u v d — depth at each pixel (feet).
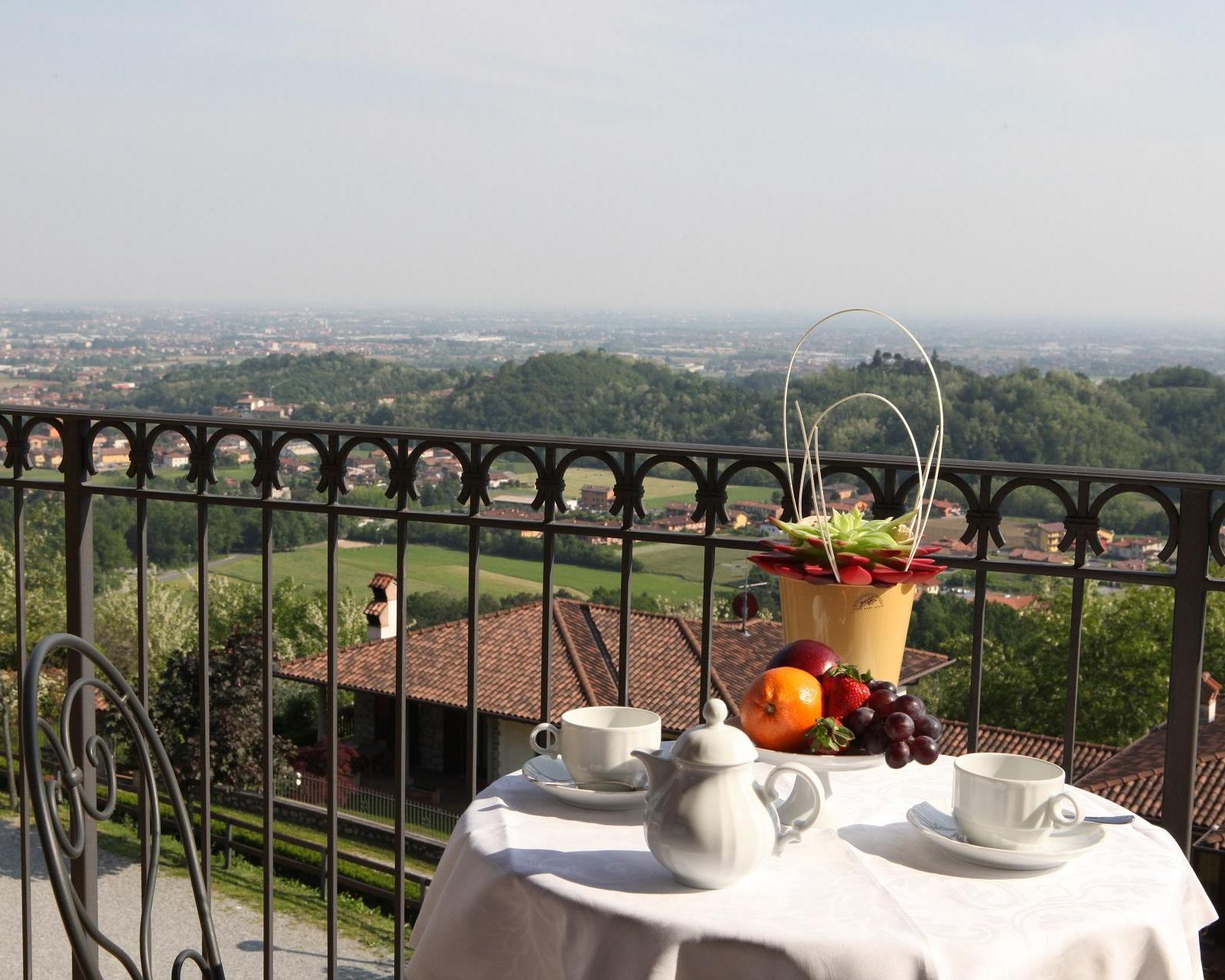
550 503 7.53
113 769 5.64
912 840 5.17
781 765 4.70
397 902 7.92
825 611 6.07
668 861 4.56
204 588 8.41
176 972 5.73
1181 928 4.79
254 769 58.29
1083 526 6.70
